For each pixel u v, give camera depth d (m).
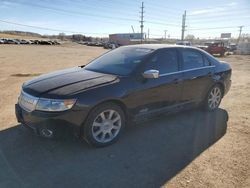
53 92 3.42
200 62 5.25
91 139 3.60
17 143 3.77
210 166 3.32
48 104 3.33
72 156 3.46
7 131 4.18
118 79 3.86
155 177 3.05
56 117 3.29
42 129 3.39
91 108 3.47
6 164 3.22
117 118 3.86
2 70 12.57
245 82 9.78
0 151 3.53
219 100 5.80
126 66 4.23
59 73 4.32
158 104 4.38
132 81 3.93
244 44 41.16
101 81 3.76
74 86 3.57
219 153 3.68
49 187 2.80
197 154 3.64
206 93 5.38
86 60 19.98
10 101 6.14
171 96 4.57
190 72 4.89
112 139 3.85
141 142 3.98
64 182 2.90
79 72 4.32
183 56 4.88
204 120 5.04
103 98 3.54
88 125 3.52
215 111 5.69
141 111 4.13
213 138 4.19
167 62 4.55
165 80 4.38
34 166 3.20
